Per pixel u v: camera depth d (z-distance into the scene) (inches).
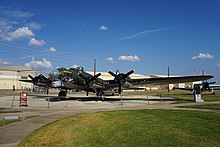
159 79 1158.3
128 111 716.0
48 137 371.9
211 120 539.2
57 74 1169.4
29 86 3161.9
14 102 1061.8
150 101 1202.0
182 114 646.5
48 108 828.0
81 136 378.6
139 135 384.2
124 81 1135.6
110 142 341.4
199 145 323.9
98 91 1196.5
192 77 1131.3
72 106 912.3
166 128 440.5
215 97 1485.0
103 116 597.9
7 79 2974.9
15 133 398.0
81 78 1167.6
